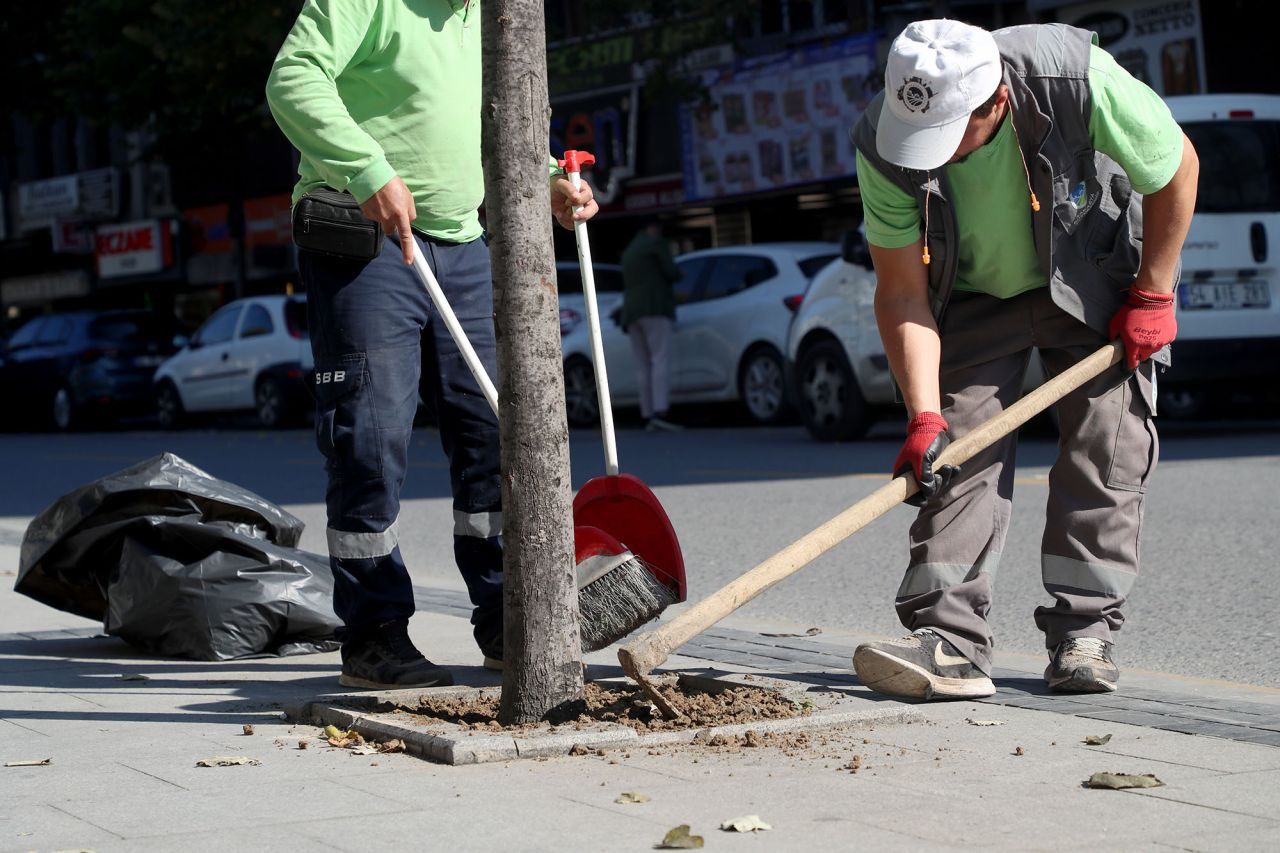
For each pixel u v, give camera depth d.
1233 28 30.11
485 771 5.93
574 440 25.88
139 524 9.34
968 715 6.91
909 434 6.91
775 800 5.47
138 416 39.78
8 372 40.94
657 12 36.69
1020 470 17.97
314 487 20.05
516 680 6.58
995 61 6.73
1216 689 7.62
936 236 7.14
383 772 5.96
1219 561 11.70
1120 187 7.20
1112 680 7.36
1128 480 7.47
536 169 6.49
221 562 9.16
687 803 5.44
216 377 36.56
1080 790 5.58
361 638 7.93
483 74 6.49
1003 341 7.43
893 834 5.04
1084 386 7.44
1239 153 20.58
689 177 38.34
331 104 7.17
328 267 7.77
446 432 8.32
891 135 6.73
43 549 9.55
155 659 9.09
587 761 6.07
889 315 7.30
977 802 5.43
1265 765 5.92
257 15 34.94
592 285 7.71
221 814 5.40
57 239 60.28
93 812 5.47
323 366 7.84
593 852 4.87
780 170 36.38
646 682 6.43
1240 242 20.42
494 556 8.33
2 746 6.61
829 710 6.93
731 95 37.12
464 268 8.09
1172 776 5.77
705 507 15.99
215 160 44.69
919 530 7.39
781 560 6.42
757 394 26.50
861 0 35.34
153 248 55.47
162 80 38.81
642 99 38.84
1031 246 7.19
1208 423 24.16
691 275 27.81
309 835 5.11
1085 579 7.48
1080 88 6.85
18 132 64.44
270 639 9.12
